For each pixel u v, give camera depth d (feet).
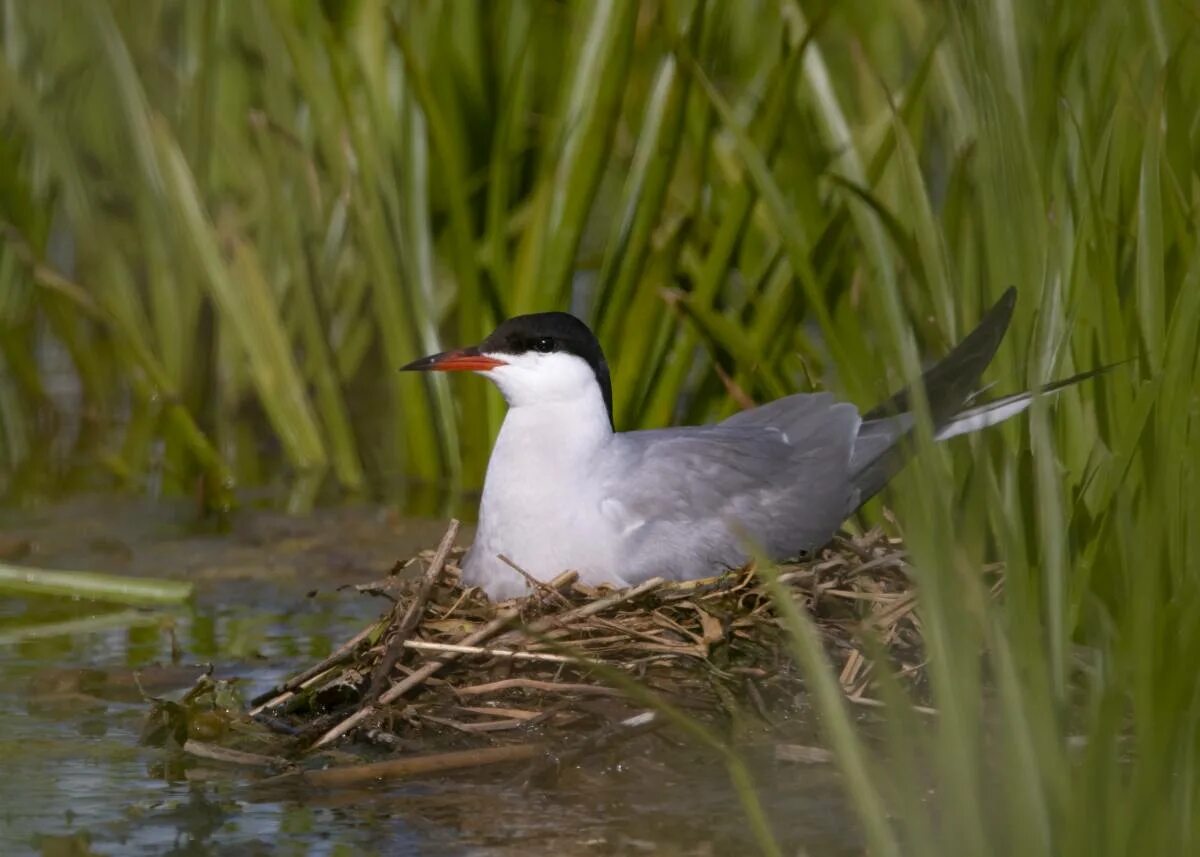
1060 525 24.85
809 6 50.29
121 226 60.54
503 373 35.45
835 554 35.35
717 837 26.63
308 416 52.65
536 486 34.71
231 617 39.47
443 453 50.90
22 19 55.47
